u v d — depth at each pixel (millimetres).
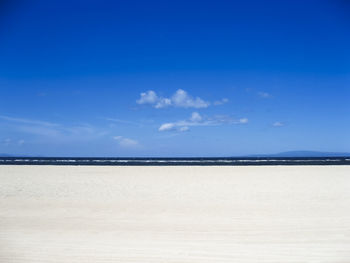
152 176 20969
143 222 8328
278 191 13625
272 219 8516
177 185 15969
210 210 9789
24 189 14656
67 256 5816
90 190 14328
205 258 5664
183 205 10664
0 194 13219
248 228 7629
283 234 7109
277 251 6012
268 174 21703
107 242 6633
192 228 7672
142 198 12148
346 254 5840
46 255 5871
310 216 8836
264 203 10875
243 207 10219
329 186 15180
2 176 21078
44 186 15664
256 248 6184
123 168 28766
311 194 12773
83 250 6141
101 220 8609
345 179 18281
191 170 26078
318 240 6660
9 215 9312
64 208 10305
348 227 7664
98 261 5551
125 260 5582
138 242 6609
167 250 6102
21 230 7629
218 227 7750
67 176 21078
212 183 16703
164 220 8531
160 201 11484
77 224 8188
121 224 8141
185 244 6457
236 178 19234
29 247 6344
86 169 27609
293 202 11023
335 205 10422
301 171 24000
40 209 10156
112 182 17422
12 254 5949
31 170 26406
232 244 6438
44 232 7434
